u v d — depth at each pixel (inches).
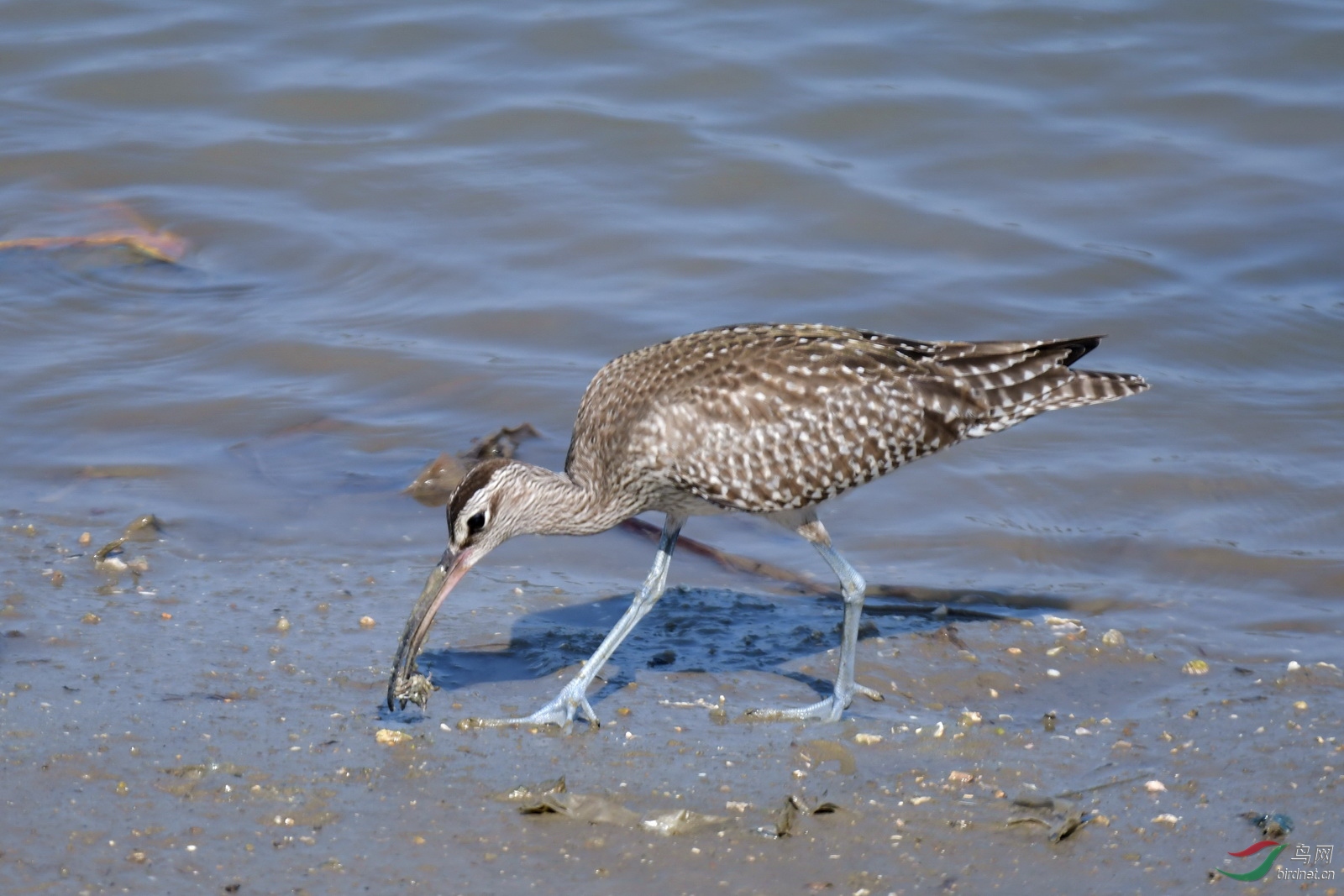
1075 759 390.6
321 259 708.7
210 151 788.6
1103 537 526.0
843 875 335.9
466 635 454.6
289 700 407.8
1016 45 860.6
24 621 444.8
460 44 879.7
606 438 434.9
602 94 828.6
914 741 399.2
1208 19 870.4
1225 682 433.4
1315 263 696.4
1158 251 708.0
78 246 716.0
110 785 361.7
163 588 471.5
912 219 730.2
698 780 376.8
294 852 338.3
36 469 551.2
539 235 724.0
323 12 912.9
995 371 445.4
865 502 551.5
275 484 550.0
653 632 466.3
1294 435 581.9
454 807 360.2
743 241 718.5
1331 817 360.5
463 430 590.9
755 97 825.5
